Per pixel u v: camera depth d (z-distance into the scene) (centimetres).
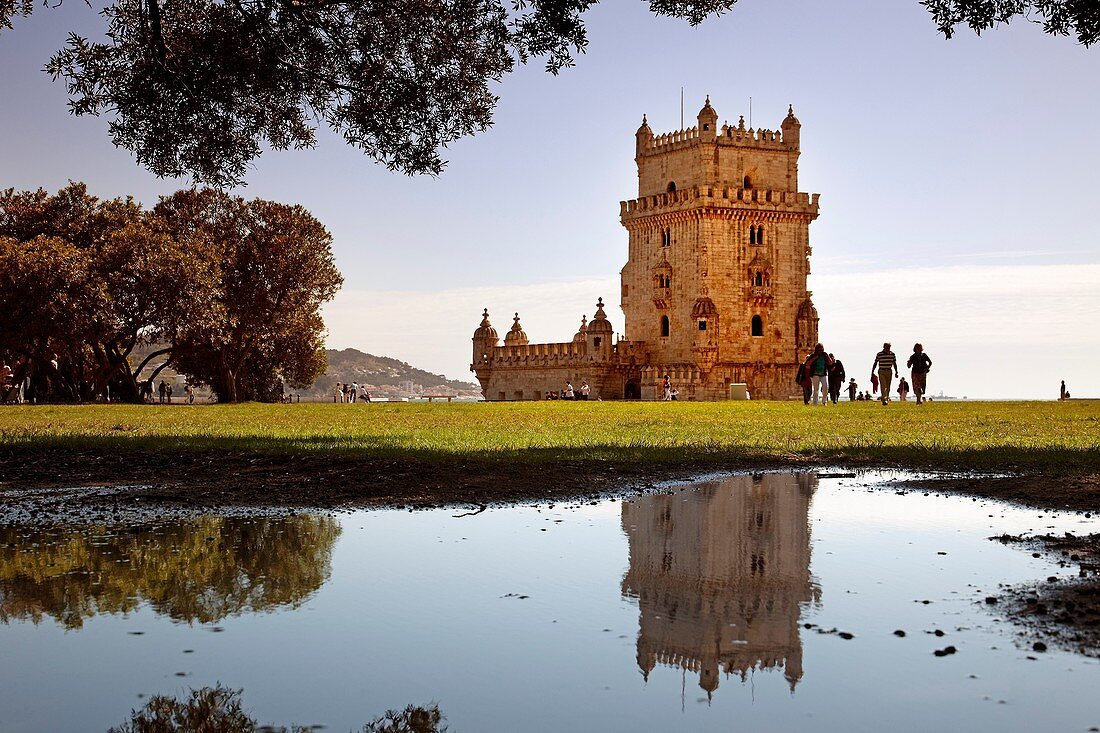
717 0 2417
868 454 1970
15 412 4275
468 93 2631
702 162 10481
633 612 747
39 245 6688
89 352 8694
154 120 2561
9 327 6656
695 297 10406
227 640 671
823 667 612
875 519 1191
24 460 1820
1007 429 2739
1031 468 1677
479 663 620
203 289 7388
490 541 1046
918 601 781
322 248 9006
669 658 632
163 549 1005
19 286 6494
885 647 655
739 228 10475
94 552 988
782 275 10631
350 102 2600
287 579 862
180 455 1880
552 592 812
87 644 659
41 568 911
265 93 2616
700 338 10288
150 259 7062
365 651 645
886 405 4781
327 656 634
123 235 7081
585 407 4866
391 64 2619
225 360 8869
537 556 963
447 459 1772
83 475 1623
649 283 10888
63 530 1125
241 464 1745
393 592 812
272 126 2675
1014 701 550
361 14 2580
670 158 10844
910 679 590
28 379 8212
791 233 10681
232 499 1365
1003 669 607
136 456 1862
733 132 10550
